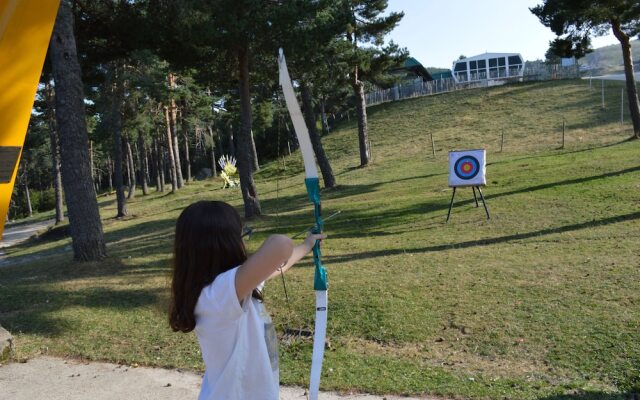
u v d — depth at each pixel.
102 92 26.95
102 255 10.66
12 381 5.28
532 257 8.05
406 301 6.51
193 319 2.01
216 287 1.96
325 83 22.39
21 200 67.00
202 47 15.38
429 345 5.32
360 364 5.00
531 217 11.41
